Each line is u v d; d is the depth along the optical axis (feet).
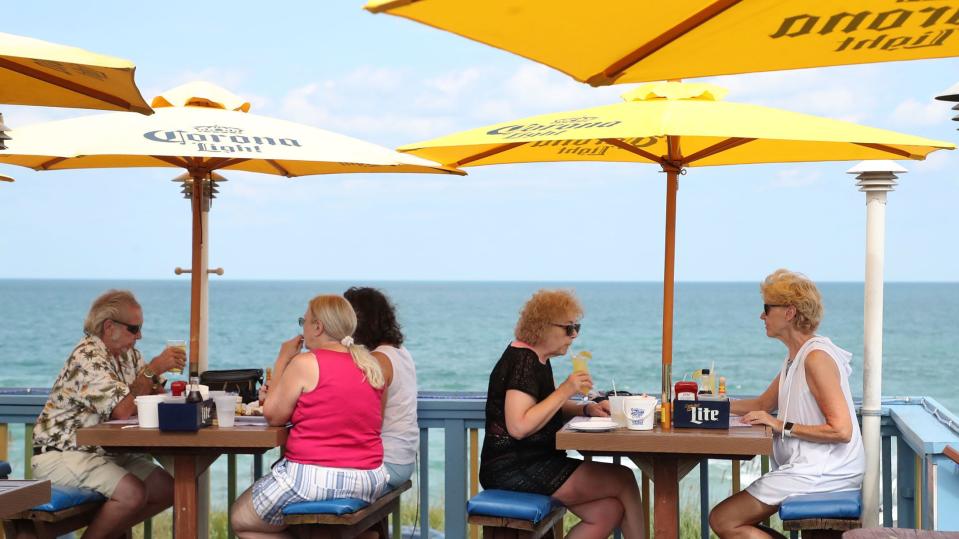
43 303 274.57
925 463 14.69
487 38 8.20
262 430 14.20
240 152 14.05
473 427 17.12
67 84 11.60
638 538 14.90
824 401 14.33
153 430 14.39
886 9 7.88
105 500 15.60
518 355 14.94
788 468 14.32
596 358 176.76
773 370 159.94
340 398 14.24
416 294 350.64
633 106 14.43
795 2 7.67
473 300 301.43
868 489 15.69
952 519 13.69
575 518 28.04
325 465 14.16
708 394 15.20
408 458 15.99
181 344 16.37
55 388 15.75
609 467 14.94
